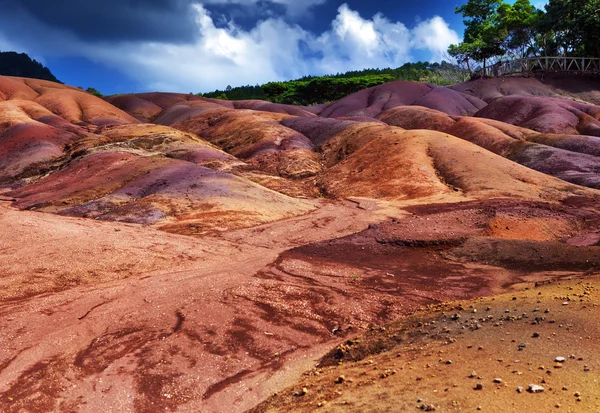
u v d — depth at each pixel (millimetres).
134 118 108625
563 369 6527
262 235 29688
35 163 59438
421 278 20469
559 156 52438
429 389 6590
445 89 115562
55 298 16750
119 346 13141
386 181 46469
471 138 67250
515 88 114312
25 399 10258
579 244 26406
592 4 104688
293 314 15766
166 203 36500
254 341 13500
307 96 147875
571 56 122750
